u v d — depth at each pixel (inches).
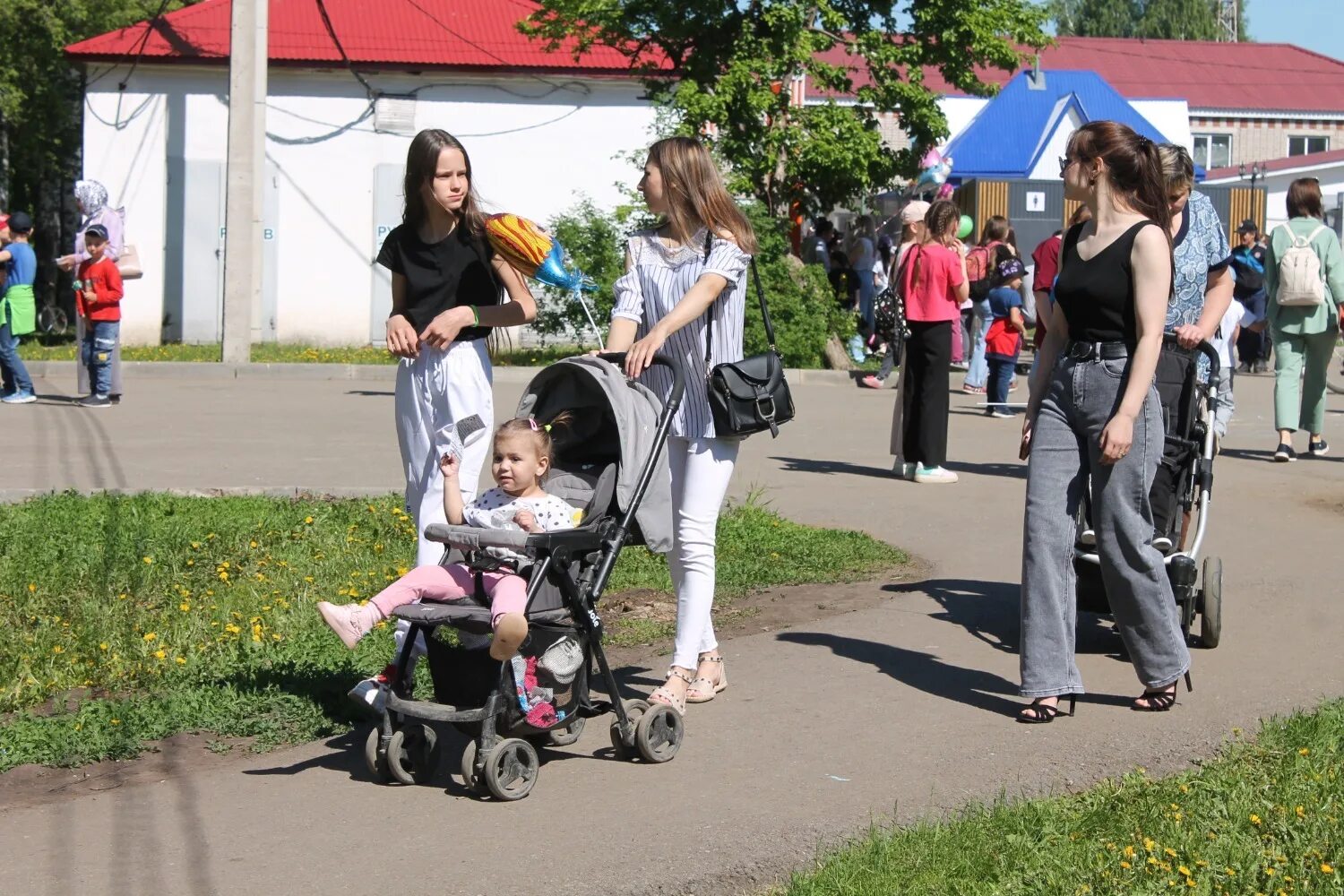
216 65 1008.2
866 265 890.7
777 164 854.5
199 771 210.1
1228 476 467.2
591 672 253.9
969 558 349.7
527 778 199.8
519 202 1066.7
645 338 214.5
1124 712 233.1
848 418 632.4
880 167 888.9
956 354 761.6
